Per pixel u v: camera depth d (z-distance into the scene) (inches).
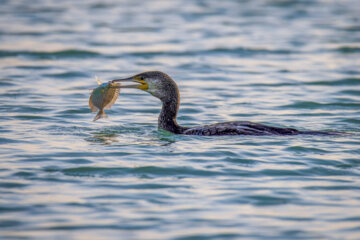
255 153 488.1
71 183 414.9
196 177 430.0
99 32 1257.4
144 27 1326.3
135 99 765.3
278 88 824.3
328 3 1681.8
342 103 733.9
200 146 513.0
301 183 418.0
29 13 1483.8
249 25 1362.0
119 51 1077.1
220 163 461.7
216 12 1536.7
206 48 1112.2
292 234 335.9
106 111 686.5
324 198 389.7
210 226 346.0
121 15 1482.5
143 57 1034.7
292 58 1034.1
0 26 1296.8
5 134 556.1
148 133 573.3
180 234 335.3
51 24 1341.0
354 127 605.6
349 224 349.4
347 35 1227.2
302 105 724.0
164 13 1521.9
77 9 1568.7
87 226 344.8
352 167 453.1
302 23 1381.6
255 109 702.5
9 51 1049.5
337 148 502.9
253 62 1006.4
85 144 522.3
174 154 487.8
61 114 657.0
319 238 331.3
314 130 592.1
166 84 585.3
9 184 410.6
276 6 1631.4
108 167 450.3
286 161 466.9
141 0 1739.7
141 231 338.6
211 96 775.7
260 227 345.4
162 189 405.1
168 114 587.5
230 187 409.4
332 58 1029.2
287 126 614.2
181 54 1063.0
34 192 396.2
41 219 353.7
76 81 855.1
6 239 327.3
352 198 389.7
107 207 372.2
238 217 358.9
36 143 523.2
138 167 450.6
